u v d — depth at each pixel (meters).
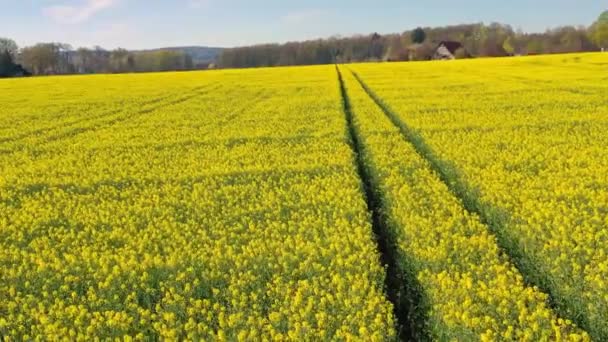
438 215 9.71
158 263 8.23
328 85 42.16
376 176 13.47
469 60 68.00
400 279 8.52
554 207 9.92
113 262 8.66
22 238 10.16
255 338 5.95
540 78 39.44
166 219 10.83
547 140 16.78
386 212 10.67
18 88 49.16
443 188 11.63
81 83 53.62
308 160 15.56
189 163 16.45
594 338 6.31
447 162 14.05
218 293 7.25
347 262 7.68
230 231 9.84
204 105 31.52
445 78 42.94
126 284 7.70
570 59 58.78
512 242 8.88
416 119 21.89
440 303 6.55
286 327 6.35
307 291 7.05
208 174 14.48
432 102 27.53
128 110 30.39
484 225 9.40
